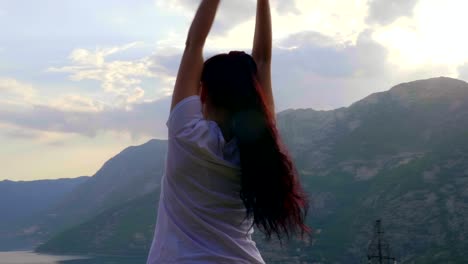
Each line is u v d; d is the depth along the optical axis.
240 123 2.45
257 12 2.97
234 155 2.48
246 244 2.51
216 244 2.44
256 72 2.63
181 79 2.54
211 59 2.63
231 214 2.48
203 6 2.58
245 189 2.44
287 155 2.50
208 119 2.58
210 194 2.44
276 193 2.43
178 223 2.47
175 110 2.49
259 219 2.46
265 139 2.45
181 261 2.40
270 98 2.92
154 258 2.50
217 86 2.52
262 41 2.98
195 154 2.42
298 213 2.50
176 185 2.48
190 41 2.59
